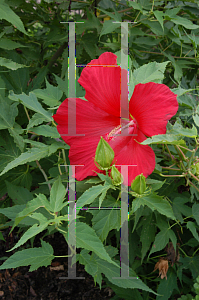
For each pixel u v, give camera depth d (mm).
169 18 976
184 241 1229
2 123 897
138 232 1087
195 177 861
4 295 1323
